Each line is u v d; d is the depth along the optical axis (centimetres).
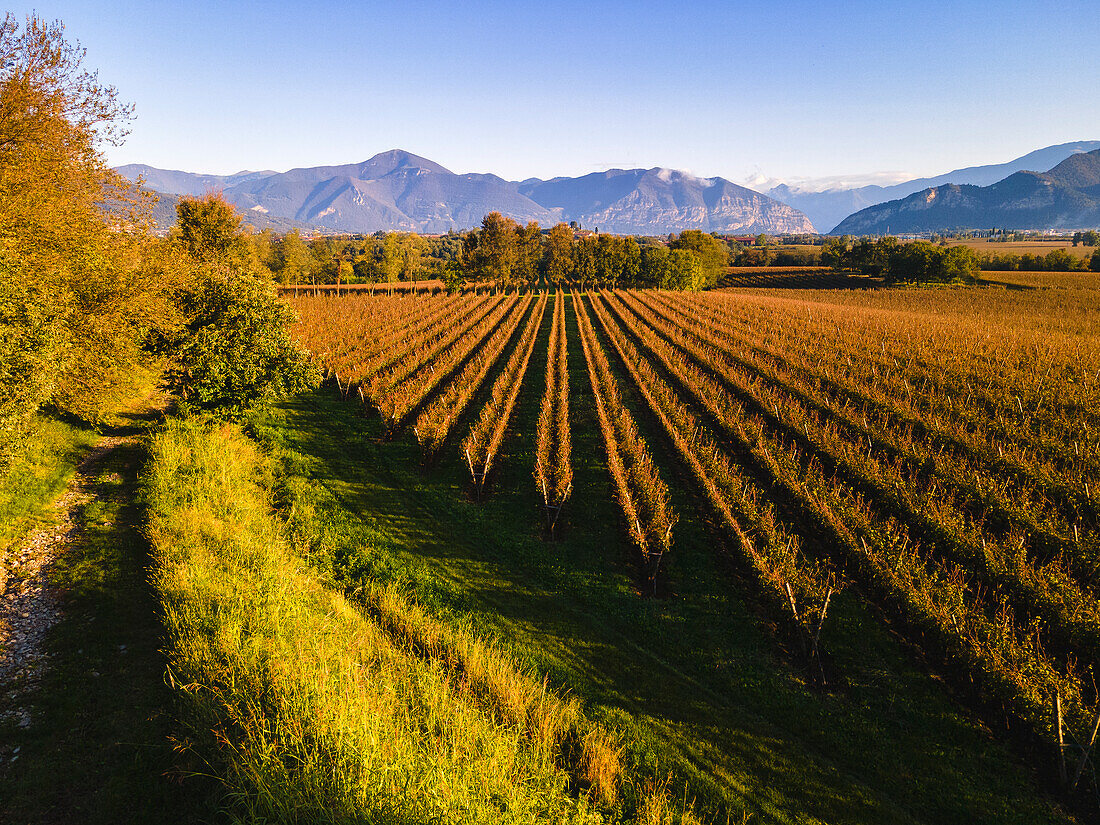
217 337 2228
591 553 1756
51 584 1288
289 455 2348
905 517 1816
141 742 882
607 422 2709
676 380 3675
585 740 1024
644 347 4728
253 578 1271
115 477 1897
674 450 2506
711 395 3133
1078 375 3039
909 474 2136
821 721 1166
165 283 2208
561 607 1508
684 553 1753
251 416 2522
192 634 1053
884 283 11631
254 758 759
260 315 2342
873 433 2439
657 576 1639
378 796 711
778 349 4075
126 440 2275
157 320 2127
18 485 1678
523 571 1670
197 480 1852
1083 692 1169
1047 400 2655
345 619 1244
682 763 1041
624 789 954
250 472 2116
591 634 1403
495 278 10394
